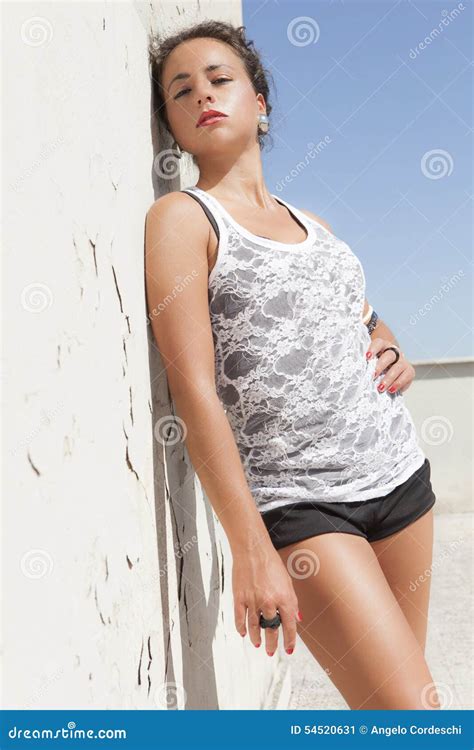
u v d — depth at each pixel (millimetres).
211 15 2439
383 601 1370
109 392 1130
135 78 1455
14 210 812
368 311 1815
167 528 1477
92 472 1020
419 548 1576
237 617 1305
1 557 729
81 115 1075
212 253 1436
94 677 979
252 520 1321
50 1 973
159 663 1340
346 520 1447
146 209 1479
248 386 1439
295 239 1548
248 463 1476
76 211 1024
